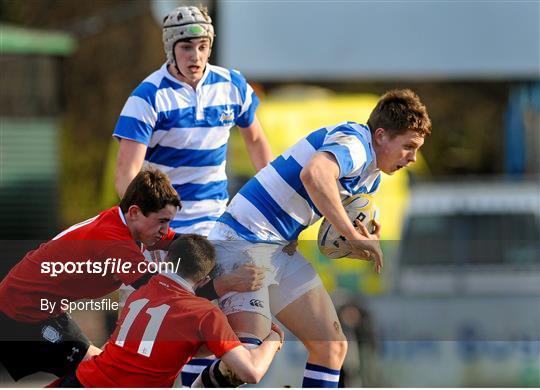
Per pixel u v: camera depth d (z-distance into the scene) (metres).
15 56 42.41
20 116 42.78
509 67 36.75
